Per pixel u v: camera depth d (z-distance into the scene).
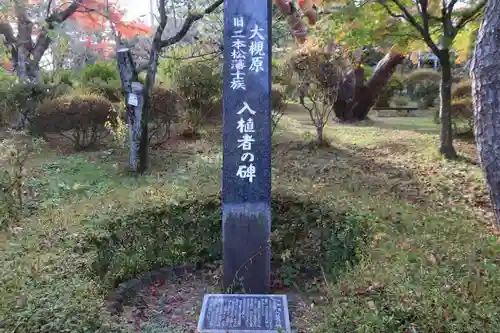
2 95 9.31
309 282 3.61
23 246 3.20
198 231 3.93
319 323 2.56
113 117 8.69
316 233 3.77
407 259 2.82
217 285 3.63
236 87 3.39
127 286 3.35
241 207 3.42
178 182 5.74
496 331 2.05
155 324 2.96
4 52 9.28
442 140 8.26
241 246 3.43
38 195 5.61
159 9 6.87
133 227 3.58
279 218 3.94
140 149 7.00
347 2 7.89
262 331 2.69
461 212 5.10
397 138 10.01
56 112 7.99
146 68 7.57
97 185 6.18
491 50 3.91
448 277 2.53
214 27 8.74
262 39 3.38
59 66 13.94
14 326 2.10
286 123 11.58
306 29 9.26
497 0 3.87
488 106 3.98
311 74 8.56
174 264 3.84
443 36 7.70
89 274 2.81
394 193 6.07
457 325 2.10
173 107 8.63
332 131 11.23
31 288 2.39
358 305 2.36
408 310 2.20
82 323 2.16
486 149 4.06
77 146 8.44
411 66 25.78
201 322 2.79
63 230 3.54
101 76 12.93
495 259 3.01
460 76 18.19
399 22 8.45
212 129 9.79
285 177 6.84
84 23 10.22
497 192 4.10
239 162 3.40
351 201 4.36
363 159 8.24
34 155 7.87
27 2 9.01
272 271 3.83
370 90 13.31
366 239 3.31
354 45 8.46
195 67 9.38
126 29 8.97
